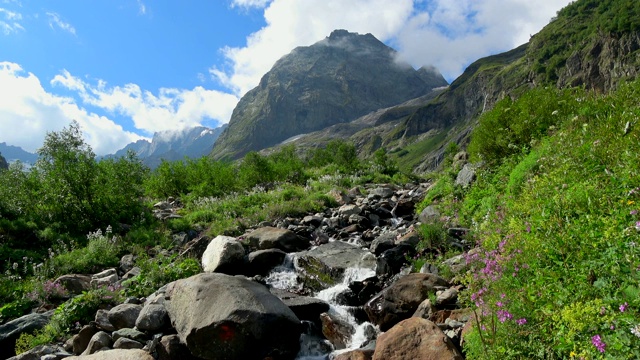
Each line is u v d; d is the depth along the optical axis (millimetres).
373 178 24781
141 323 7777
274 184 24234
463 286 7133
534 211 6750
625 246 4457
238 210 17000
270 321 6934
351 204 16438
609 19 158500
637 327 3391
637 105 8555
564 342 3973
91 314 8906
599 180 6492
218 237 11469
